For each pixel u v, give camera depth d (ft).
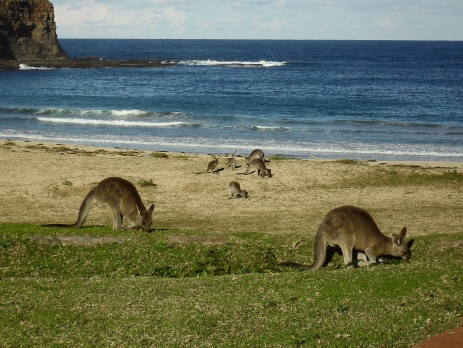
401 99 222.07
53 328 29.55
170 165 99.35
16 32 375.25
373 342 27.04
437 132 153.38
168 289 35.45
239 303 32.04
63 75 311.06
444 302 31.45
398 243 42.29
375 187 86.17
